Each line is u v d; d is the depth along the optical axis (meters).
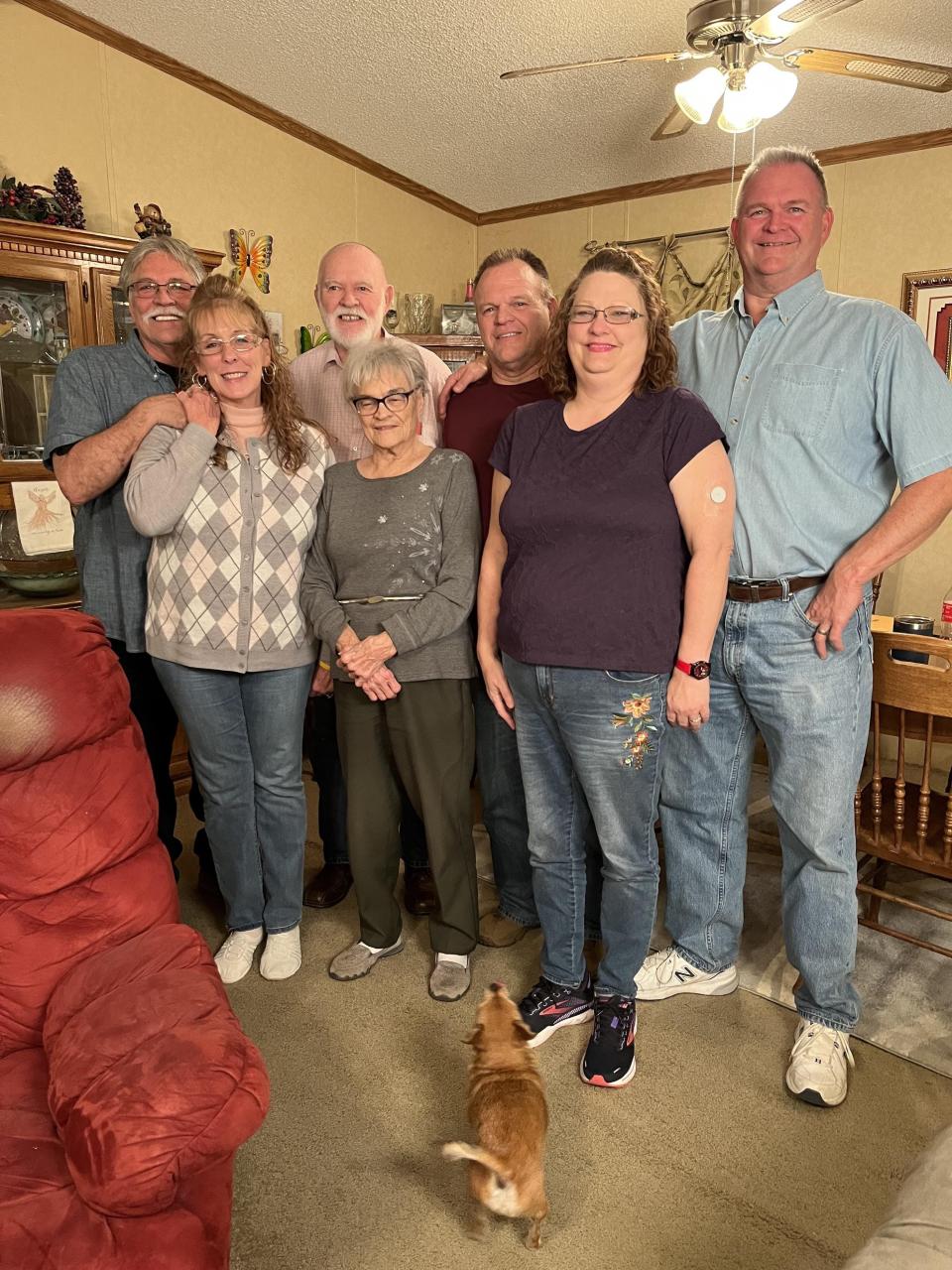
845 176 4.01
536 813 1.87
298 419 2.02
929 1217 0.93
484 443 2.11
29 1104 1.18
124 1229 0.99
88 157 3.19
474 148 4.09
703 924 2.04
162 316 2.04
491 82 3.46
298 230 4.00
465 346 4.30
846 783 1.75
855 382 1.67
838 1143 1.65
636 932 1.79
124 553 2.06
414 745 1.99
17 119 2.98
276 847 2.11
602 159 4.19
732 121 2.77
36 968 1.31
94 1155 0.99
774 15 2.33
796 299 1.73
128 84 3.27
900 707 1.93
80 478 1.90
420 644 1.91
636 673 1.64
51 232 2.77
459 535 1.96
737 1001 2.07
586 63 2.62
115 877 1.39
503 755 2.18
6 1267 0.94
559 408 1.74
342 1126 1.69
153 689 2.23
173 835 2.48
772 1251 1.43
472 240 5.06
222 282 1.86
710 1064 1.86
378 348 1.91
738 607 1.76
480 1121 1.42
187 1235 1.01
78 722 1.40
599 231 4.68
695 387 1.88
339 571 2.01
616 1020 1.81
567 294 1.68
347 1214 1.50
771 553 1.72
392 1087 1.79
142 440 1.87
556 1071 1.84
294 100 3.67
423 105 3.67
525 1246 1.44
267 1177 1.58
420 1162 1.61
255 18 3.05
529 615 1.69
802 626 1.72
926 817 1.98
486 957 2.23
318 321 4.18
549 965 1.95
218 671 1.96
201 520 1.88
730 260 4.28
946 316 3.86
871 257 4.02
